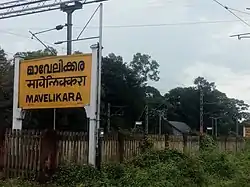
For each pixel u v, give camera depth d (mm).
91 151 15133
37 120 37500
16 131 15391
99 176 14219
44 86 16438
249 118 111250
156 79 89625
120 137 17688
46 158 14492
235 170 19109
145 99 82750
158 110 88125
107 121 62188
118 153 17500
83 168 14469
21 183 13711
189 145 24641
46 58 16453
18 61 17344
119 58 74812
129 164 16688
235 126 107625
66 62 15883
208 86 106688
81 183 13609
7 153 15516
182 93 105188
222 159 19656
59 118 38938
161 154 18047
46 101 16344
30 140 14969
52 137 14578
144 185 13938
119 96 72875
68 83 15781
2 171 15492
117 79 72688
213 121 101438
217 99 106250
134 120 76312
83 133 15352
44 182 14281
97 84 15164
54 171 14414
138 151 18812
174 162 17016
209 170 18344
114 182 13812
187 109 103688
